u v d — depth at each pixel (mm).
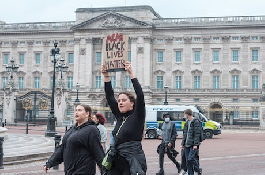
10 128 59219
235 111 89438
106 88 9469
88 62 93688
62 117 65312
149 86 90938
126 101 9023
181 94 91312
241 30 89750
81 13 95938
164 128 18719
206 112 89375
